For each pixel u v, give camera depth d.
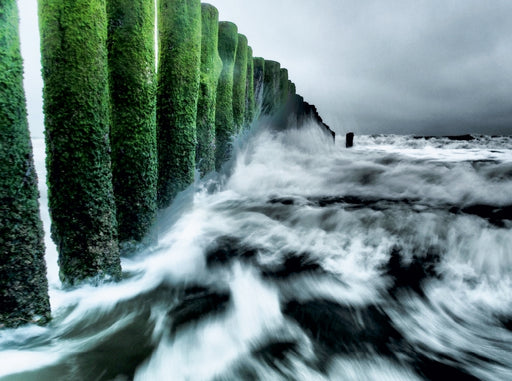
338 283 4.70
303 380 2.90
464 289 4.52
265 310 4.00
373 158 13.69
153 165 4.48
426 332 3.65
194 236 5.95
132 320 3.62
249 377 2.92
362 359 3.20
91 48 3.29
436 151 21.14
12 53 2.57
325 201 8.79
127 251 4.36
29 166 2.76
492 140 36.69
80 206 3.42
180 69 5.47
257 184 10.16
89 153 3.38
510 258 5.01
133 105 4.14
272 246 5.87
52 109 3.25
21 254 2.79
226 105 8.73
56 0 3.13
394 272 4.98
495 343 3.47
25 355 2.85
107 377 2.79
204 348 3.27
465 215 6.52
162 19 5.44
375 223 6.55
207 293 4.32
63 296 3.48
